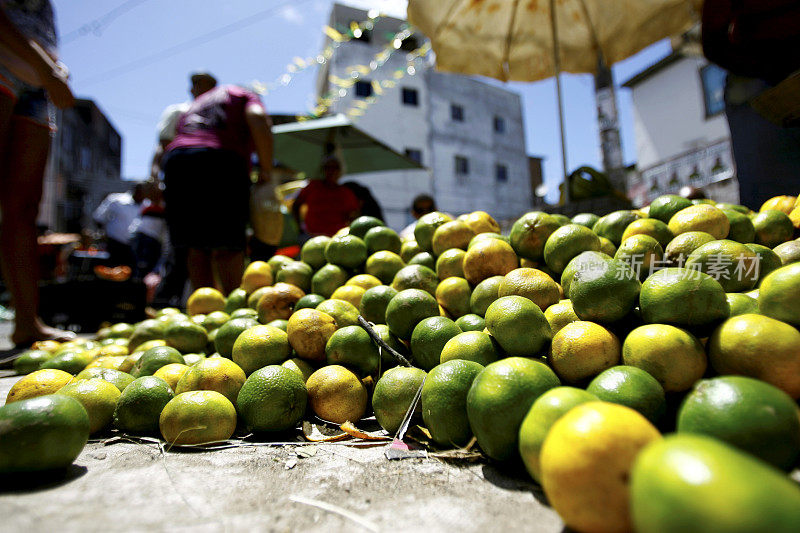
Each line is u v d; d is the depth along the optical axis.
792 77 2.77
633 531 0.94
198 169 4.23
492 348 1.90
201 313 3.42
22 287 3.98
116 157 40.97
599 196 5.23
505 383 1.44
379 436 1.86
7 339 5.61
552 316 2.02
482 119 28.58
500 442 1.41
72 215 27.84
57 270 12.19
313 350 2.31
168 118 6.18
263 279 3.33
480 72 5.91
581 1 5.51
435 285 2.71
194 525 1.12
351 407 2.03
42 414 1.41
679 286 1.68
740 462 0.73
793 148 3.79
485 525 1.13
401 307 2.30
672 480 0.72
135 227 8.32
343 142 9.88
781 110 3.04
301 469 1.53
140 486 1.37
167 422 1.76
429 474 1.47
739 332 1.51
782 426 1.13
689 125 19.14
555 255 2.38
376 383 2.09
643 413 1.39
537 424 1.25
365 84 24.39
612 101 9.26
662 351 1.55
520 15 5.62
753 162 4.10
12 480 1.37
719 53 3.73
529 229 2.62
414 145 25.77
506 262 2.49
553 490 1.03
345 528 1.13
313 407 2.08
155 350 2.45
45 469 1.39
